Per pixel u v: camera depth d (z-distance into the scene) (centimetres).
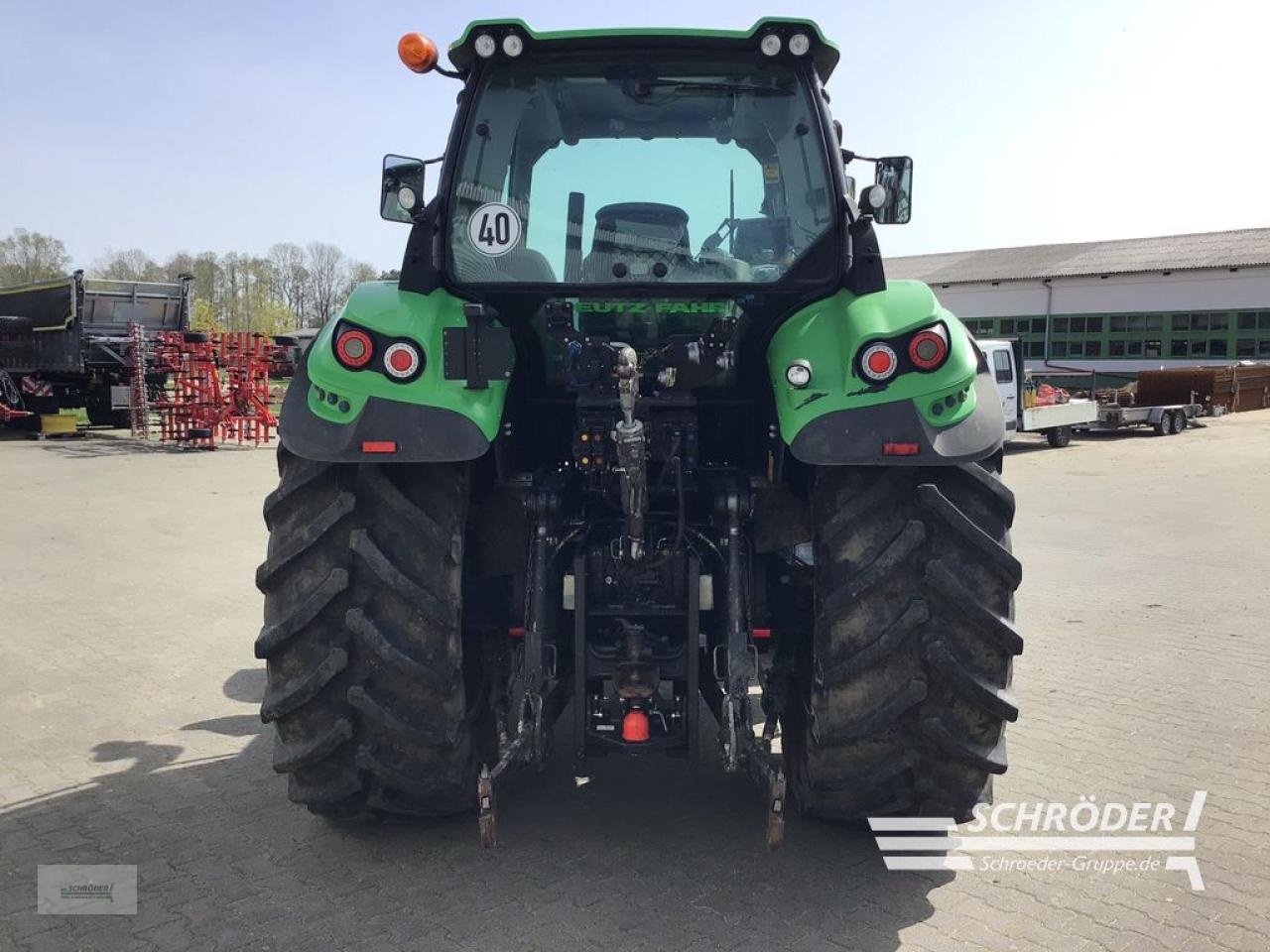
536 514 311
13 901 297
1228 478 1451
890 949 272
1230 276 3297
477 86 339
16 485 1266
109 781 387
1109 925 285
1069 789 379
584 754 304
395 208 331
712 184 340
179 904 295
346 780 302
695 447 326
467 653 320
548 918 286
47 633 605
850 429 274
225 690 500
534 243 338
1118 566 823
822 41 330
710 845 331
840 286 333
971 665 284
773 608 334
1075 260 3794
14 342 1883
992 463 305
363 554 283
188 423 1792
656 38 328
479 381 279
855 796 301
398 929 281
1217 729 445
